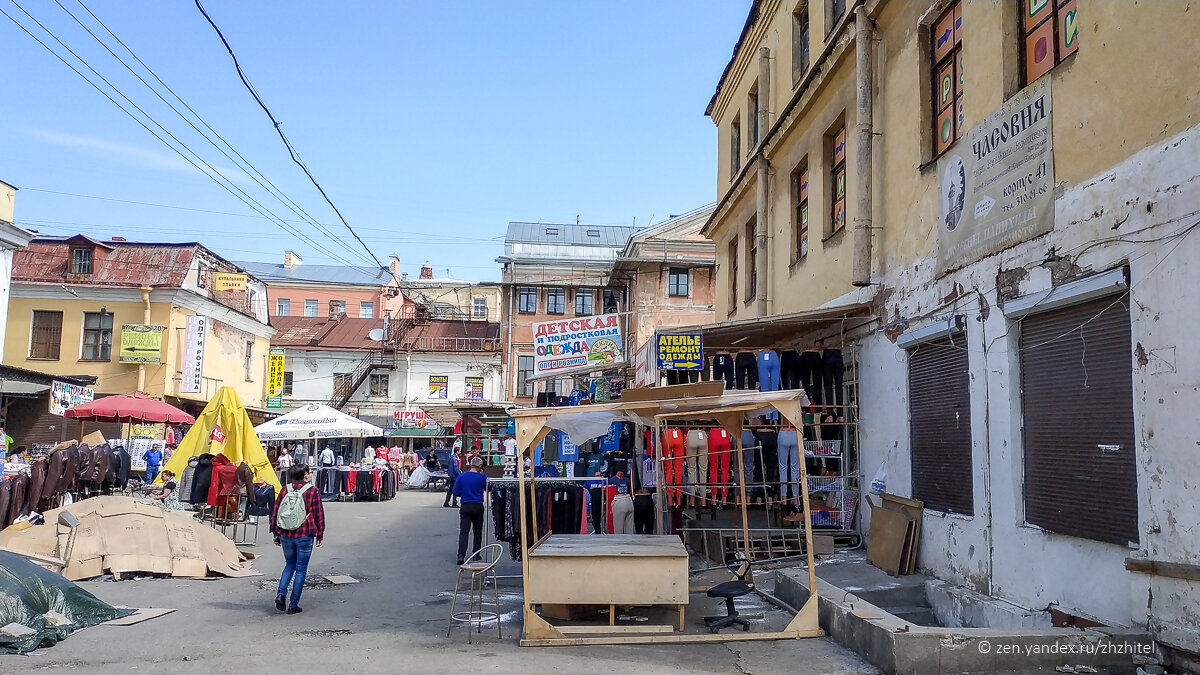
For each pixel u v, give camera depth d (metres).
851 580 9.45
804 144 14.57
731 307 20.72
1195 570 5.46
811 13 14.72
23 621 7.30
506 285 40.06
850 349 12.13
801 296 14.60
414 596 9.72
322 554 13.26
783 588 9.19
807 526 7.66
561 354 18.33
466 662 6.64
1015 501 7.70
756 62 18.75
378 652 6.98
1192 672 5.50
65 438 24.39
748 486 12.05
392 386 42.41
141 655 6.82
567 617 8.32
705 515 13.68
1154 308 5.95
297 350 42.75
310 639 7.46
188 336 29.53
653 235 34.88
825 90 13.37
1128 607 6.16
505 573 11.45
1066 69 7.04
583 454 17.33
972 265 8.57
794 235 15.34
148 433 25.45
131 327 28.22
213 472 14.12
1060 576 7.01
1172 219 5.80
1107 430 6.53
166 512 11.48
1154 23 6.03
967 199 8.71
